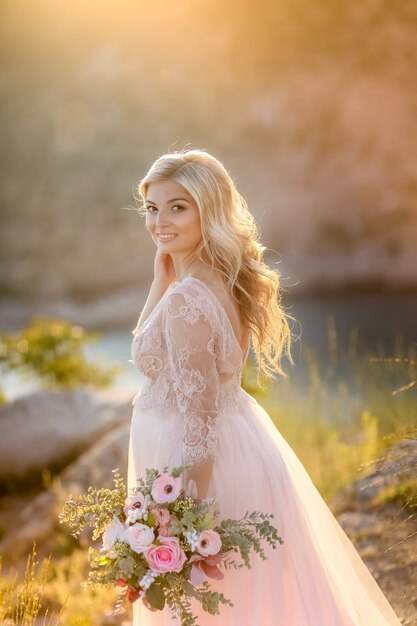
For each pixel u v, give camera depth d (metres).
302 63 28.88
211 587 2.78
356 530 4.42
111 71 30.28
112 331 24.95
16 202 29.55
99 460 6.30
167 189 2.77
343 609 2.91
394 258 26.73
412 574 3.88
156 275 3.26
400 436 4.16
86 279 28.30
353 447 5.80
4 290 28.36
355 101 28.16
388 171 27.66
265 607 2.78
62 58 30.91
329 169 28.06
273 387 8.16
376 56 28.31
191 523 2.49
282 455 3.01
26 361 9.30
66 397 7.65
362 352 13.84
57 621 3.88
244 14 29.39
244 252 2.91
